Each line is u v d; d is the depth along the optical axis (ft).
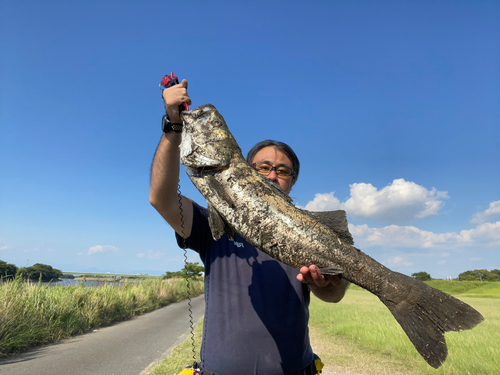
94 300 35.73
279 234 8.17
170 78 8.04
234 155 9.12
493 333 29.68
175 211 8.13
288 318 7.81
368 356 22.27
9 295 25.94
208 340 7.80
